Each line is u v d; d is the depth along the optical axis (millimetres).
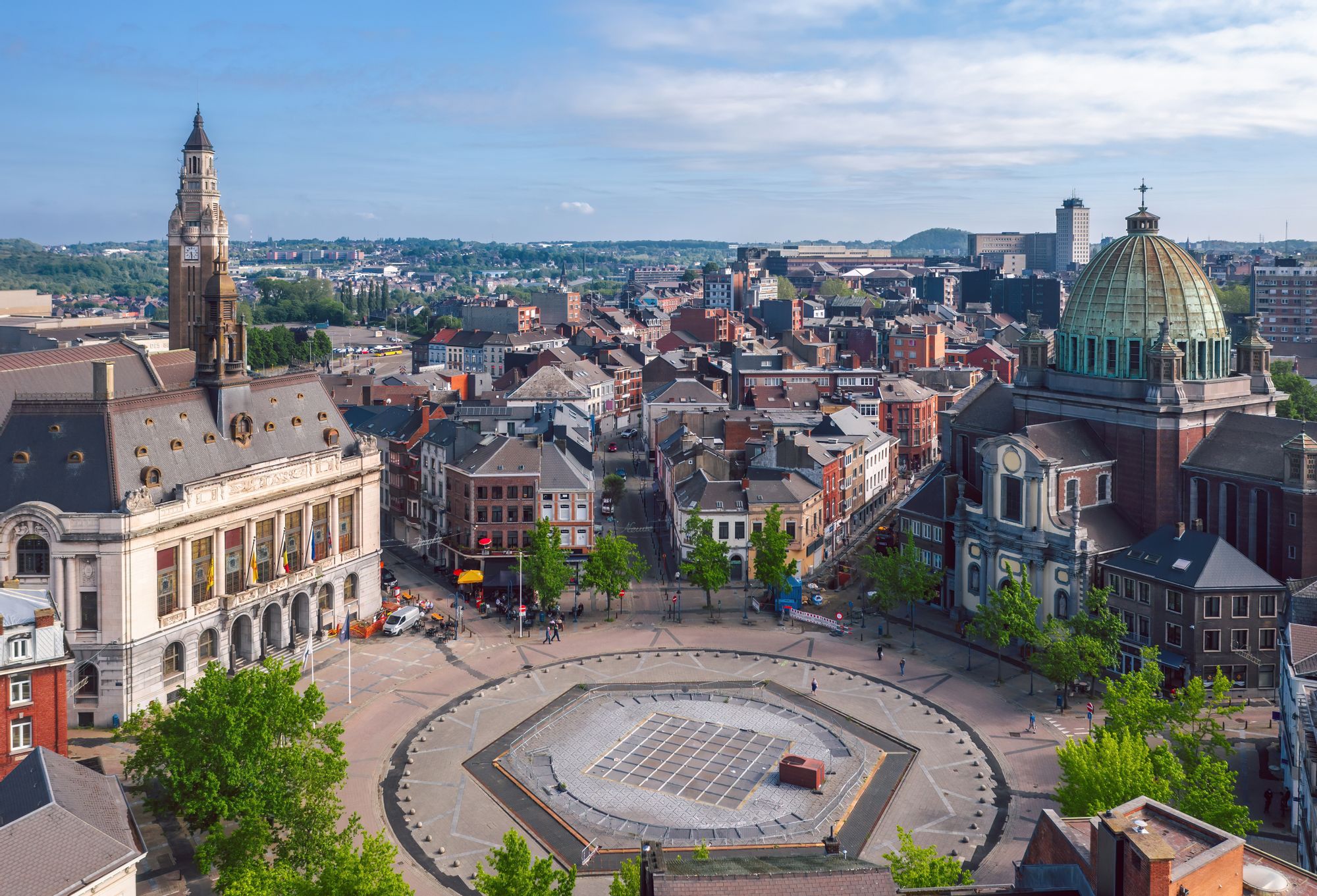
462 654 133875
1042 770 103188
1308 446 122125
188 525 119438
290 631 135000
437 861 87812
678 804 96625
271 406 140000
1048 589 134500
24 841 60312
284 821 80812
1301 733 86688
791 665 130375
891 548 157125
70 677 112750
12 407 119750
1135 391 138875
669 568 169500
